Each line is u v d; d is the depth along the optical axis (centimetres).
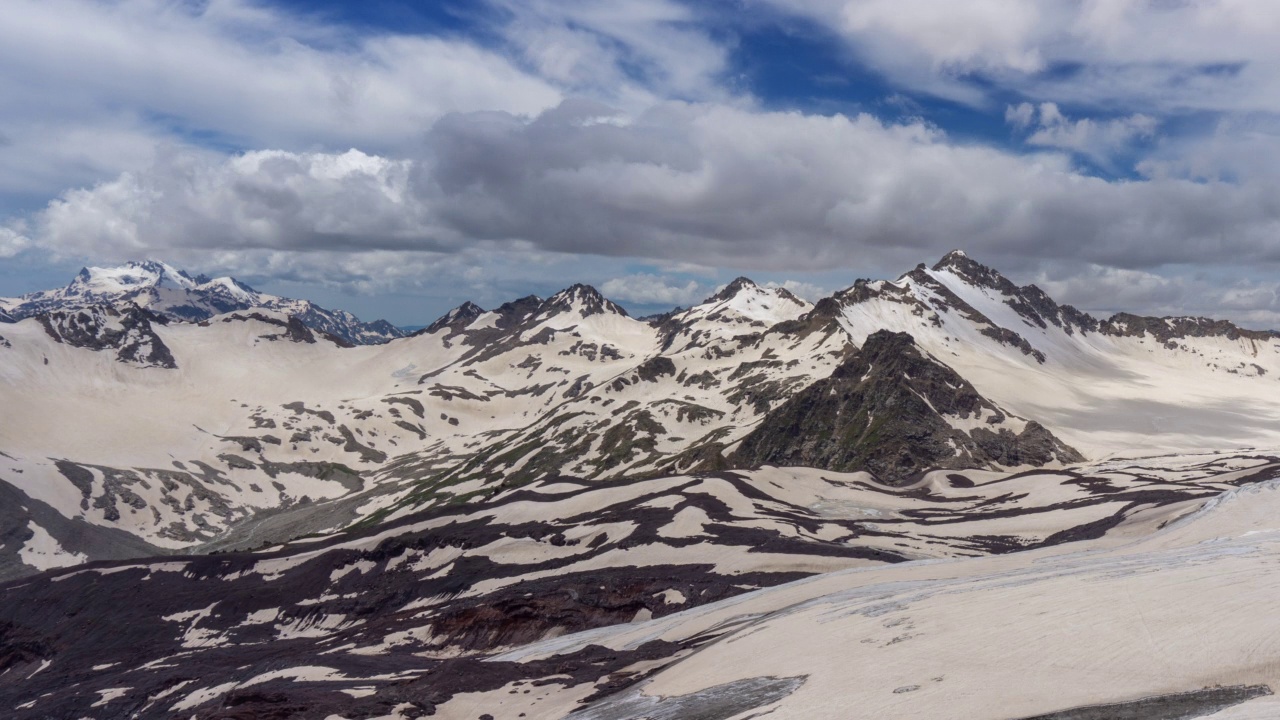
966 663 4359
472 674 7394
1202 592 4691
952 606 5628
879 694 4153
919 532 13700
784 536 12412
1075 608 4891
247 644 12194
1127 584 5206
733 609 8288
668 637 7956
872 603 6419
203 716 7206
